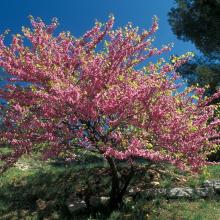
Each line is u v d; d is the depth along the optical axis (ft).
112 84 35.76
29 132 34.55
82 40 39.34
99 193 41.19
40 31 37.47
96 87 34.88
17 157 35.68
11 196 42.86
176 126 35.37
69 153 36.86
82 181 43.42
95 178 43.50
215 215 36.19
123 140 34.91
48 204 40.42
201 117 37.55
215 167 48.42
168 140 35.40
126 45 36.37
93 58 37.83
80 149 37.29
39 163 56.95
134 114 35.19
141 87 33.55
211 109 39.11
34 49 38.32
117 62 36.06
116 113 35.37
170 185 41.88
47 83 35.04
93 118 34.12
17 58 36.52
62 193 42.06
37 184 44.88
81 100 33.50
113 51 36.22
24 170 52.75
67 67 37.86
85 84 35.70
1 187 45.06
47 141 35.19
